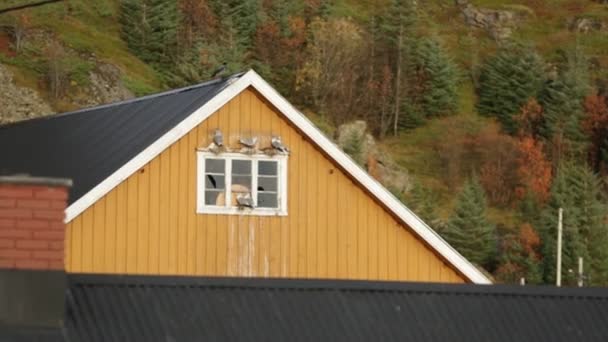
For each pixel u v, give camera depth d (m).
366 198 32.94
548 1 115.38
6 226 17.89
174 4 95.44
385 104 96.69
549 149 98.06
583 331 19.80
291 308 19.14
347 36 97.75
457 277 33.00
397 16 100.12
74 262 30.64
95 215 30.91
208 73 89.69
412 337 19.12
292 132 32.69
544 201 86.81
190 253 31.70
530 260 71.69
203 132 32.00
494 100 101.12
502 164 91.62
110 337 18.05
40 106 80.00
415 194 78.88
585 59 106.38
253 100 32.47
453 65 100.69
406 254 32.91
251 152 32.31
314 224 32.62
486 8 113.12
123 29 93.38
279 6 99.00
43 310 17.86
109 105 36.38
